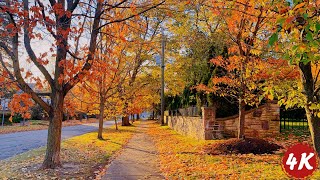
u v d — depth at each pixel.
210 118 14.73
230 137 14.59
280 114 14.80
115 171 8.51
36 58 8.80
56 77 8.98
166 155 11.40
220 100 14.93
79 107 20.69
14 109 8.32
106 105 22.14
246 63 10.17
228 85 12.87
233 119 14.72
